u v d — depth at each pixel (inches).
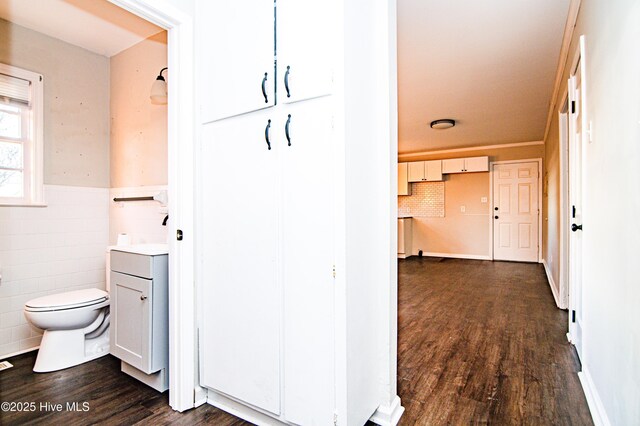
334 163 53.4
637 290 45.6
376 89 63.4
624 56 49.9
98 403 70.9
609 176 58.9
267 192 60.7
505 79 136.1
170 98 69.8
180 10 67.5
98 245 114.7
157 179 101.3
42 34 102.1
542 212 244.8
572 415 65.2
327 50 53.8
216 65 67.9
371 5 61.7
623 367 51.1
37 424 63.7
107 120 117.3
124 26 98.0
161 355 74.8
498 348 96.0
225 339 66.7
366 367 59.3
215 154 68.4
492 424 62.7
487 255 266.5
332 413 53.7
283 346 58.8
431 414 65.8
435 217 285.6
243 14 63.5
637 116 45.5
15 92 98.0
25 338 98.0
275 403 59.7
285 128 58.0
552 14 92.4
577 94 95.9
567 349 95.0
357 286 56.3
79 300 86.1
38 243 101.3
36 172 101.3
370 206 61.2
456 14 92.3
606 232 61.1
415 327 113.0
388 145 63.8
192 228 70.6
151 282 73.6
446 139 240.5
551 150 179.8
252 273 62.6
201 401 71.1
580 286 95.0
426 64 122.7
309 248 55.9
